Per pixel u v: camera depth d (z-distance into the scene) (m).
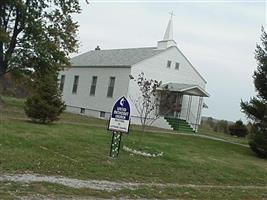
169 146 23.22
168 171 15.68
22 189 9.73
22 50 33.16
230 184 15.59
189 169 16.88
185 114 41.88
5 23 33.53
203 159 20.53
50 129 22.45
